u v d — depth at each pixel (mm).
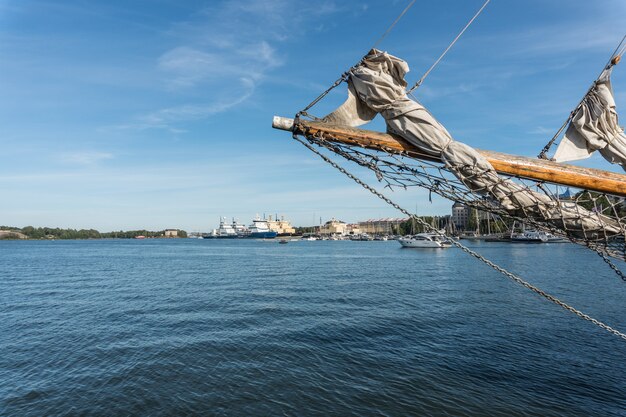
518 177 6211
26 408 11938
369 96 6348
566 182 6168
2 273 53969
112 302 29703
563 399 12594
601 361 15984
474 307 27203
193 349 17422
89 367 15266
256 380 14023
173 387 13398
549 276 45094
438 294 33219
